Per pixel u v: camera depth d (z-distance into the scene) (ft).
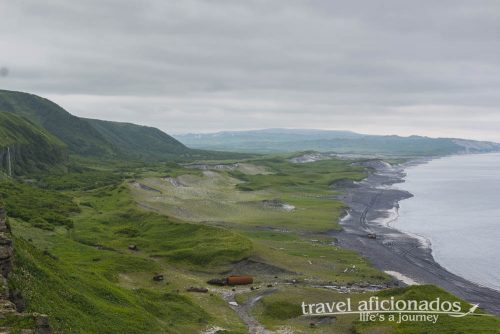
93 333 161.79
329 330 232.94
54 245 342.03
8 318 111.86
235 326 236.63
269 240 458.91
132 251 373.61
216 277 333.21
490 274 369.71
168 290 288.92
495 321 229.66
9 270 148.66
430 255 426.51
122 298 214.28
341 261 389.80
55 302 165.68
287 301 269.64
